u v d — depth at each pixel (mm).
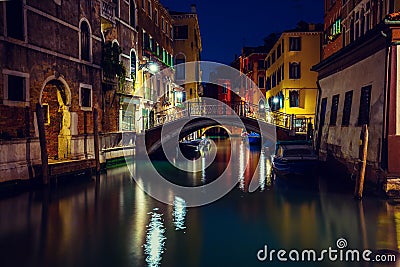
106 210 13352
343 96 17891
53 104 19484
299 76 35500
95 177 19719
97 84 22062
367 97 15047
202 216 12594
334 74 19438
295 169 18375
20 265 8547
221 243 9953
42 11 17047
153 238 10383
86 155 20531
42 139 15742
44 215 12547
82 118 20453
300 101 35500
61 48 18547
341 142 17594
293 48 35531
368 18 17547
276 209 13312
